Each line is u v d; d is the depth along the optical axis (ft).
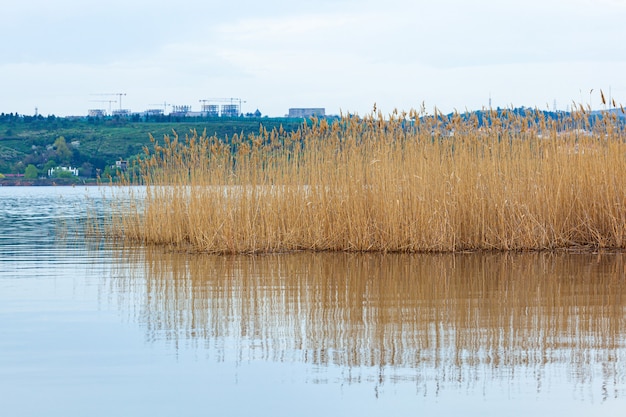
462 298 36.37
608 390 22.29
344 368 24.81
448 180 55.47
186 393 22.57
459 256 52.49
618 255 52.13
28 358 26.43
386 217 55.11
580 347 26.94
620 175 55.47
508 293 37.52
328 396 22.12
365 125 57.98
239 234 56.80
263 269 47.14
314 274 44.60
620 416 20.26
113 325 31.42
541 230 55.26
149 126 298.76
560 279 41.70
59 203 160.97
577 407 20.94
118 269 48.67
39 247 64.54
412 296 37.01
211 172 59.36
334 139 57.82
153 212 66.90
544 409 20.81
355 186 56.08
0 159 312.71
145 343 28.37
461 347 27.07
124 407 21.48
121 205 76.54
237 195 57.41
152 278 44.29
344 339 28.43
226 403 21.70
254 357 26.27
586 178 56.49
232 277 43.96
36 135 320.09
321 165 57.31
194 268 48.21
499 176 55.88
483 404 21.26
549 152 57.31
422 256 52.70
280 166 57.57
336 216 56.59
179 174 64.69
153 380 23.85
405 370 24.47
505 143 57.41
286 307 34.63
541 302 35.12
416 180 55.57
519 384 22.91
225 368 25.03
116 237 74.23
